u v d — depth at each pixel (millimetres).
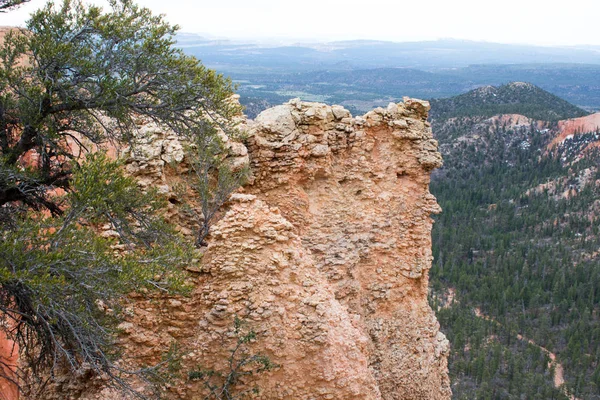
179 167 17344
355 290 21172
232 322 14789
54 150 13164
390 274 22359
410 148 22625
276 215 15719
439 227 154625
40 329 11445
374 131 22375
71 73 12414
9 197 12430
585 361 93625
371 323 21906
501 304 114625
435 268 129875
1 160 11508
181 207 16969
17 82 12133
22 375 14383
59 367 14305
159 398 14102
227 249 15062
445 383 24547
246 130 19750
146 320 14719
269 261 15125
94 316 11711
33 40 12109
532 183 191875
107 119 16078
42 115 12352
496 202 182500
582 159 197375
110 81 12422
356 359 15234
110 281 10812
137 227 13773
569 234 158125
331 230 21000
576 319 113750
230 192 17578
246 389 14602
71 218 10828
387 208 22109
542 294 122188
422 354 22891
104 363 11398
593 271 131000
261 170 19859
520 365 87625
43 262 9961
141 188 15742
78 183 10961
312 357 14852
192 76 13539
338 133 21109
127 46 12617
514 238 158500
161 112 13578
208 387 14500
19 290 10266
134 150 14797
